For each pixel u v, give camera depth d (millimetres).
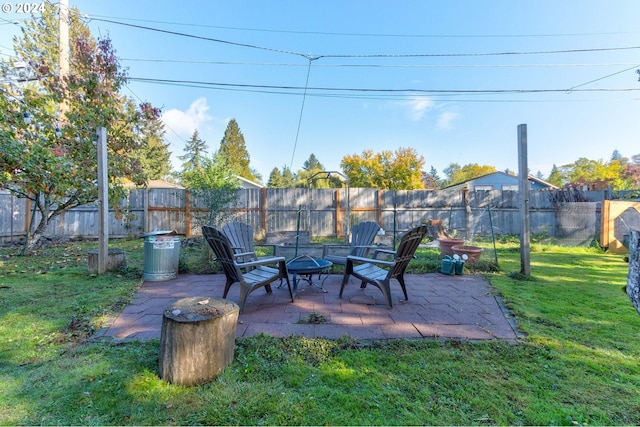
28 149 5281
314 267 3645
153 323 2783
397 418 1538
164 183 17594
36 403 1626
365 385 1808
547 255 6934
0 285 3883
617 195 9336
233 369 1951
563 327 2701
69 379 1844
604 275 4809
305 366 2014
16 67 6148
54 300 3316
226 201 8258
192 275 4734
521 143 4707
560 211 8805
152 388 1763
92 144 6273
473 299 3543
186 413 1563
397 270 3342
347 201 9203
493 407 1623
